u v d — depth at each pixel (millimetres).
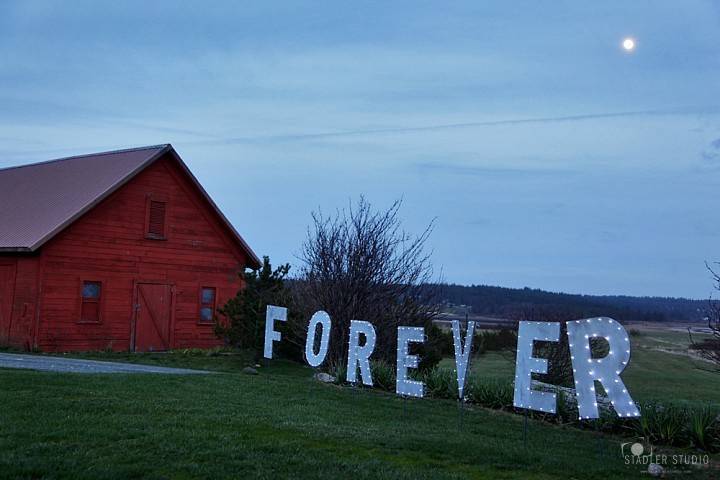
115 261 26812
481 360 28078
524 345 11305
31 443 9078
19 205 28750
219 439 9867
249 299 24844
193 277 29266
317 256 22438
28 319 24688
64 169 31109
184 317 28844
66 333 25250
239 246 30844
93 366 19438
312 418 12094
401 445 10312
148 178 28031
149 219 27969
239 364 24031
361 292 21516
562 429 13047
